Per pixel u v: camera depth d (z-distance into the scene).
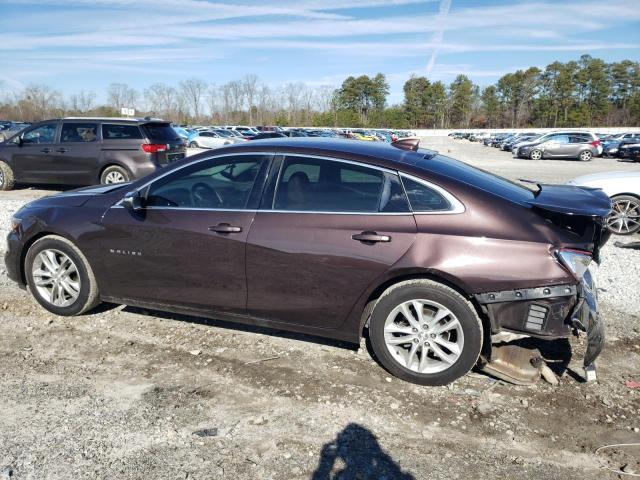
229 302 3.67
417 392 3.21
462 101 116.62
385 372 3.44
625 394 3.23
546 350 3.78
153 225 3.74
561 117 108.75
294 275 3.42
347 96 113.06
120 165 10.16
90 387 3.19
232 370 3.43
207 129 38.88
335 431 2.80
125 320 4.21
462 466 2.55
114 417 2.88
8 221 7.93
